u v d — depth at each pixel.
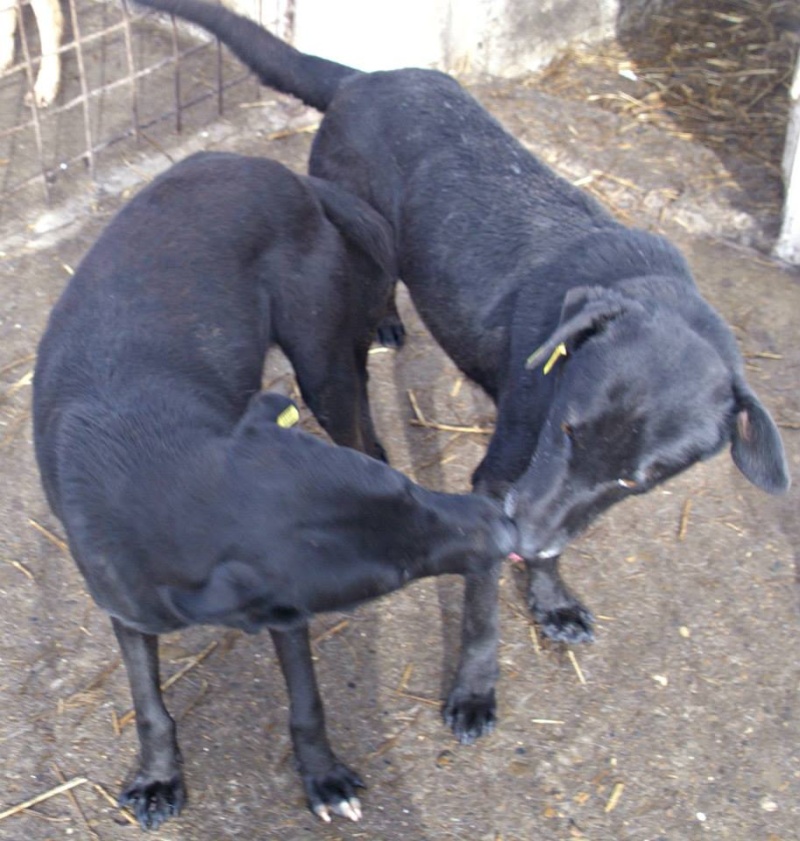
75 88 2.12
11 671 1.25
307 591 0.91
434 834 1.15
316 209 1.31
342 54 2.11
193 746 1.21
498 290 1.33
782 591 1.39
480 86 2.16
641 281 1.19
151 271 1.15
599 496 1.12
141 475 0.99
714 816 1.17
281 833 1.14
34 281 1.73
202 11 1.56
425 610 1.35
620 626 1.34
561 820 1.16
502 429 1.26
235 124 2.06
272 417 1.02
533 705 1.26
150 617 0.99
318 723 1.14
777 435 1.07
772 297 1.79
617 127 2.08
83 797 1.16
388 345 1.68
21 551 1.37
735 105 2.17
